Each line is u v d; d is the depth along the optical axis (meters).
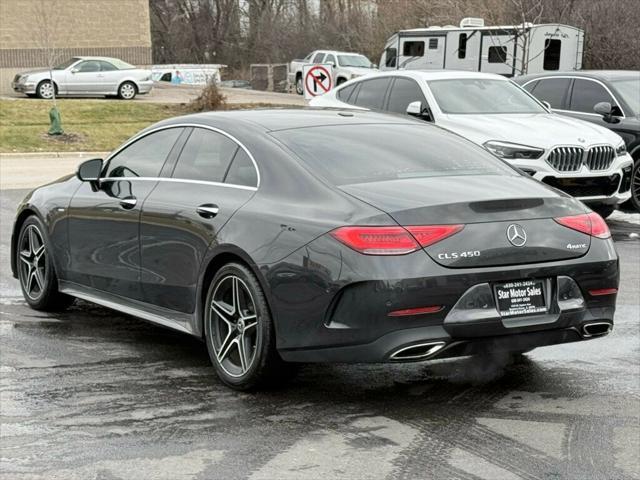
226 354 5.42
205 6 72.88
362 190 5.06
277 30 66.25
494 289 4.87
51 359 6.00
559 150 10.80
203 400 5.19
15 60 37.41
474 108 11.89
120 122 29.42
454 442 4.55
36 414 4.93
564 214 5.20
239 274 5.23
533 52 29.30
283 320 5.00
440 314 4.74
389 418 4.89
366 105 12.90
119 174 6.50
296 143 5.54
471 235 4.82
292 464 4.25
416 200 4.92
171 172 6.08
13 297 7.83
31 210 7.28
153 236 5.96
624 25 33.50
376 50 50.06
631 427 4.78
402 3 48.38
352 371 5.79
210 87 32.69
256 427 4.75
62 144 25.17
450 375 5.71
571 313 5.07
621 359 6.09
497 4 36.59
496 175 5.57
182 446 4.48
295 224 5.01
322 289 4.81
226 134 5.82
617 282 5.31
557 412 5.01
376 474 4.14
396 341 4.69
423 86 12.13
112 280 6.40
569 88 13.98
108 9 38.91
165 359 6.04
